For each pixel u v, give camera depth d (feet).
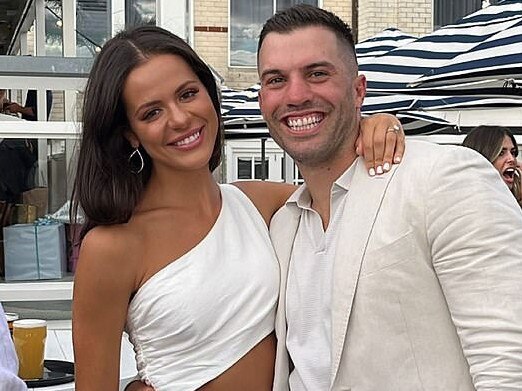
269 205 6.57
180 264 5.68
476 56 13.98
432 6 33.78
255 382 5.82
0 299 13.28
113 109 5.57
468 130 19.21
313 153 5.55
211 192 6.05
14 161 13.60
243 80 33.22
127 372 9.02
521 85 15.33
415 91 16.02
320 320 5.52
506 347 4.59
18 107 15.69
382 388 5.03
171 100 5.55
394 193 5.08
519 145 19.03
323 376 5.43
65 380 9.10
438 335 4.91
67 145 13.58
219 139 6.09
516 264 4.69
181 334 5.61
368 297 5.04
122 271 5.57
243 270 5.81
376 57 17.95
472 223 4.75
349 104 5.58
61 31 20.12
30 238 13.52
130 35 5.66
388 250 4.99
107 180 5.63
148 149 5.65
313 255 5.66
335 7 33.68
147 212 5.78
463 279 4.75
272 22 5.75
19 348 9.07
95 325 5.61
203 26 32.81
